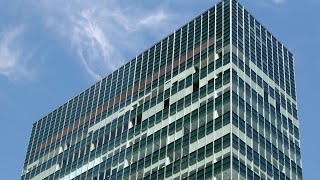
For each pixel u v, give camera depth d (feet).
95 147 369.09
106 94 395.75
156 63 370.73
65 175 375.45
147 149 327.47
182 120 318.04
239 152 283.38
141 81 371.56
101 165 352.69
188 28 366.02
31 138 435.53
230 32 331.16
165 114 332.60
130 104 366.22
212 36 341.62
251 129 300.40
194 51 346.33
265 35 361.10
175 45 366.22
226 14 344.69
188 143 304.09
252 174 283.59
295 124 339.36
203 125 303.27
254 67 331.77
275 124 321.52
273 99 332.60
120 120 364.58
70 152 386.52
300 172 318.45
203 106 311.68
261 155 296.71
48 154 404.77
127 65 396.16
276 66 353.92
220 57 325.21
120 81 391.65
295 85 362.12
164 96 343.46
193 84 328.90
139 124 347.15
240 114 299.38
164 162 310.04
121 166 337.11
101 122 380.17
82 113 404.36
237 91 307.17
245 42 337.11
